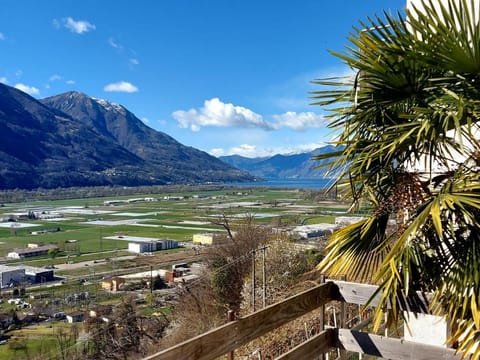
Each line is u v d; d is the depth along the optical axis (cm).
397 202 246
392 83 233
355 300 296
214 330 203
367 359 380
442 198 207
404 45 218
